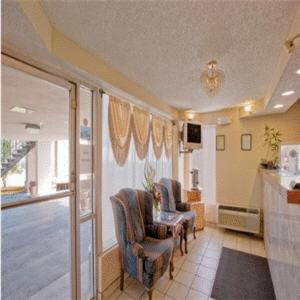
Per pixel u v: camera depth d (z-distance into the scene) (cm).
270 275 237
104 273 202
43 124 165
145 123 296
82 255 200
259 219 339
